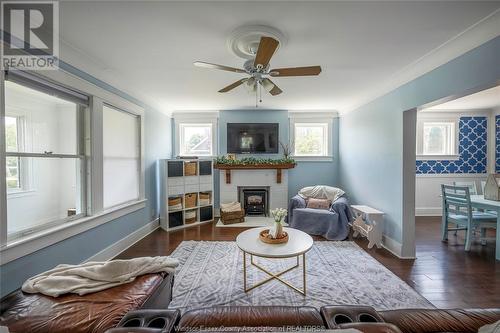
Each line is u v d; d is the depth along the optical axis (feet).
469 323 3.47
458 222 10.68
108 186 9.81
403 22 5.74
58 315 4.03
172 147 16.29
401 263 8.93
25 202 7.18
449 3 5.05
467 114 16.08
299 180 16.42
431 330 3.39
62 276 5.02
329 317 3.45
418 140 16.26
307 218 12.28
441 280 7.70
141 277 5.37
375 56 7.60
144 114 12.35
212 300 6.64
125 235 10.57
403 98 9.24
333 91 11.61
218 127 16.26
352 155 14.12
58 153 7.86
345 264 8.83
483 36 5.93
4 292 5.48
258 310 3.65
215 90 11.48
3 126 5.41
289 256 6.33
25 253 5.93
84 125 8.37
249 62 6.93
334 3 5.07
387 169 10.37
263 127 16.15
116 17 5.52
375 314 3.57
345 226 11.71
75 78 7.44
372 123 11.68
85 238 8.10
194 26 5.93
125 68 8.63
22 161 7.10
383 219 10.63
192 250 10.19
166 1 4.98
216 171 16.30
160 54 7.48
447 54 7.04
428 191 16.28
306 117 16.21
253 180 15.66
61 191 8.12
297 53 7.37
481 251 10.07
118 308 4.24
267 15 5.49
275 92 8.20
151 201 13.23
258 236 7.77
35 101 7.07
